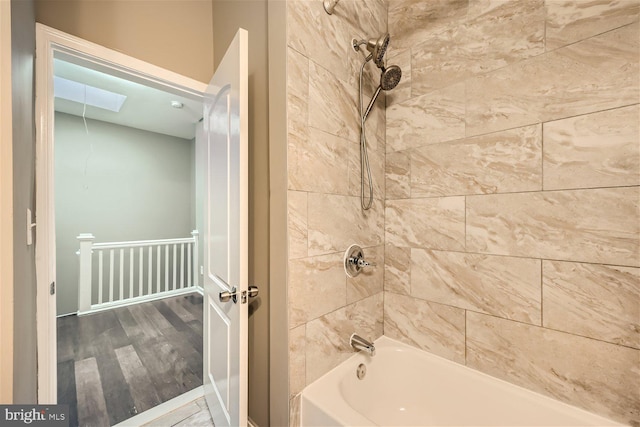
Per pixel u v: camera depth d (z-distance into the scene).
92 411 1.53
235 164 1.05
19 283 0.75
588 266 0.99
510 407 1.11
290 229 1.06
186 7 1.52
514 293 1.15
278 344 1.10
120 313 3.05
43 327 1.08
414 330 1.47
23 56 0.84
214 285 1.39
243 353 1.01
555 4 1.05
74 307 3.25
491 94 1.21
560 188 1.04
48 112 1.10
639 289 0.90
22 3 0.82
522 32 1.12
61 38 1.12
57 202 3.23
